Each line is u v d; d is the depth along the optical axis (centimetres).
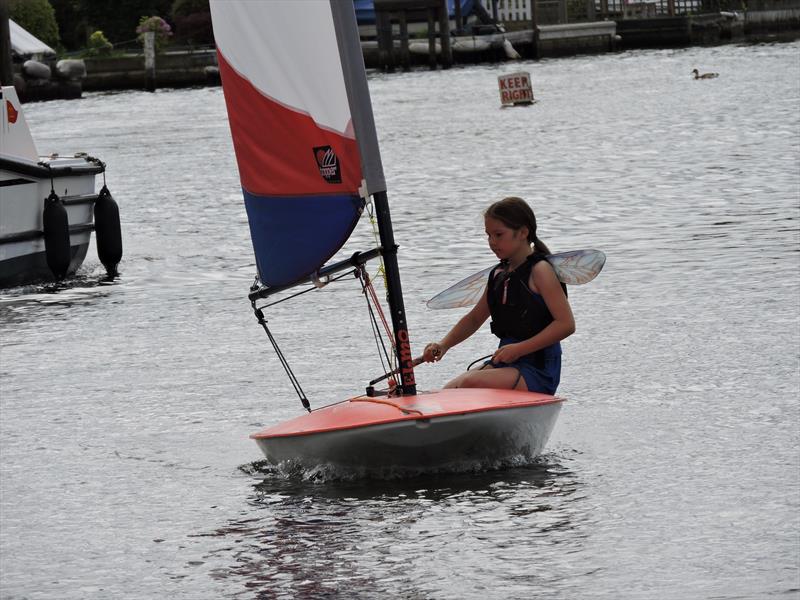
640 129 8706
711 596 1448
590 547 1609
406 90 15200
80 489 1975
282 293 3706
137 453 2161
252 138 2045
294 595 1510
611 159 6969
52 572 1634
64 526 1808
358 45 1973
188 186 6938
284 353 2908
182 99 16538
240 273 4197
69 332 3341
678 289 3384
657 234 4359
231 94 2053
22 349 3134
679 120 9194
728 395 2330
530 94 11688
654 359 2639
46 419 2427
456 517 1731
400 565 1580
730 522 1677
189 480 1988
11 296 4031
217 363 2852
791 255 3784
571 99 12075
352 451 1889
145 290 3984
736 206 4922
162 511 1845
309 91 1988
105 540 1741
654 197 5353
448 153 7925
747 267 3638
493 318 2009
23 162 4241
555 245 4275
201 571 1606
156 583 1577
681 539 1625
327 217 2011
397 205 5634
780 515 1695
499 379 1972
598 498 1788
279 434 1928
